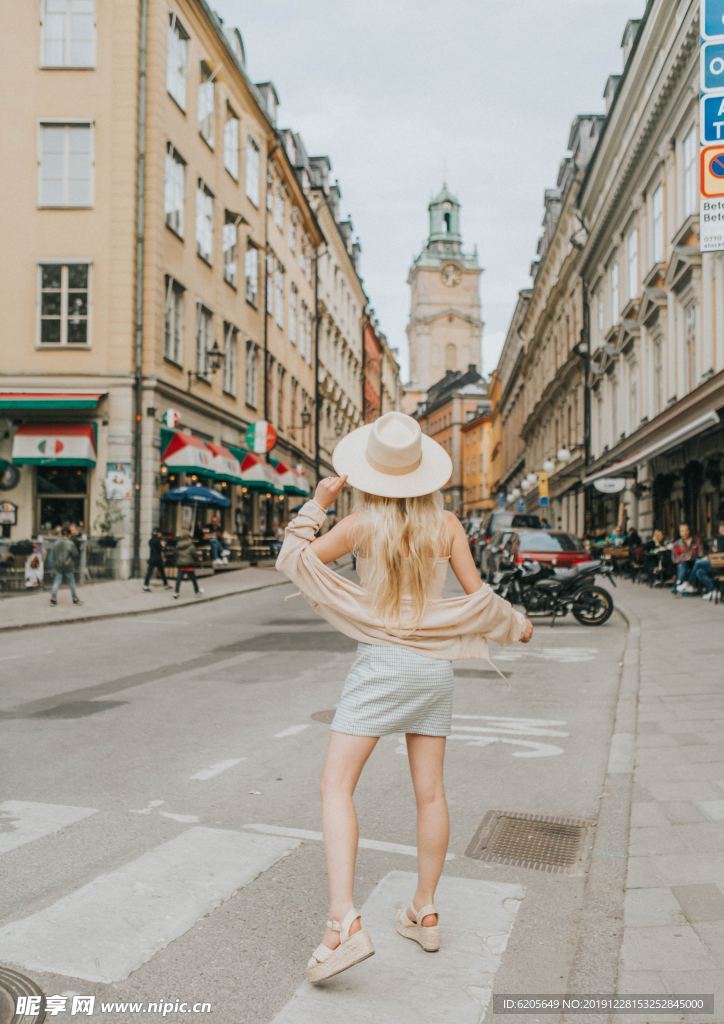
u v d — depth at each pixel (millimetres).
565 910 3582
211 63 29172
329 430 55750
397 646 3076
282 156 38781
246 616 17297
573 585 14945
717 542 17125
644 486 26734
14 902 3578
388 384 94812
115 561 23172
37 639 13664
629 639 12336
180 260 26422
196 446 25031
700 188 9930
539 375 54250
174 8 25797
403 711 3070
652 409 25875
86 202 23938
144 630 14883
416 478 3098
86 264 23859
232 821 4668
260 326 36188
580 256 37062
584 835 4535
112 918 3412
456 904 3617
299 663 10812
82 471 23828
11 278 23891
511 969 3072
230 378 32188
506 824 4719
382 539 3045
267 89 40594
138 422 23719
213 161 29828
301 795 5160
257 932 3316
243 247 33406
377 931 3348
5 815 4750
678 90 21734
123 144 23891
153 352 24078
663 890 3713
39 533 23688
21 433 23312
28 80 23984
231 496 32438
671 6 21078
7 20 24000
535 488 52500
